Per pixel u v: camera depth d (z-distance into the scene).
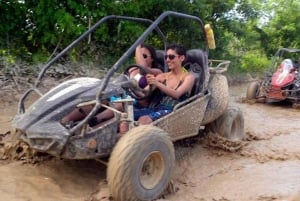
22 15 8.83
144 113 4.45
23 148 4.27
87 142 3.54
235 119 5.56
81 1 9.29
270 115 8.24
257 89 9.66
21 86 7.69
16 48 8.93
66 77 8.58
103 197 3.64
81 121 3.60
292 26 17.23
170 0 10.37
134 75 4.68
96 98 3.72
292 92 9.12
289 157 5.26
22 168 4.09
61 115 3.67
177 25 11.01
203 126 5.62
